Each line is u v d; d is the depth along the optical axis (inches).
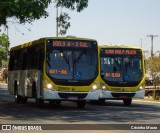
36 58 975.6
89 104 1174.3
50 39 932.0
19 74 1127.6
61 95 920.9
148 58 1637.6
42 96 925.2
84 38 950.4
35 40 999.0
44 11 868.6
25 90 1062.4
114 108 1013.8
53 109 956.6
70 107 1025.5
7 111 894.4
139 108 1024.9
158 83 1599.4
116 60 1106.7
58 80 919.7
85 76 935.0
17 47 1168.8
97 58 951.6
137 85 1101.1
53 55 928.3
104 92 1093.1
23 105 1078.4
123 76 1098.1
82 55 942.4
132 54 1112.2
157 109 994.1
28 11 837.8
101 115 815.1
